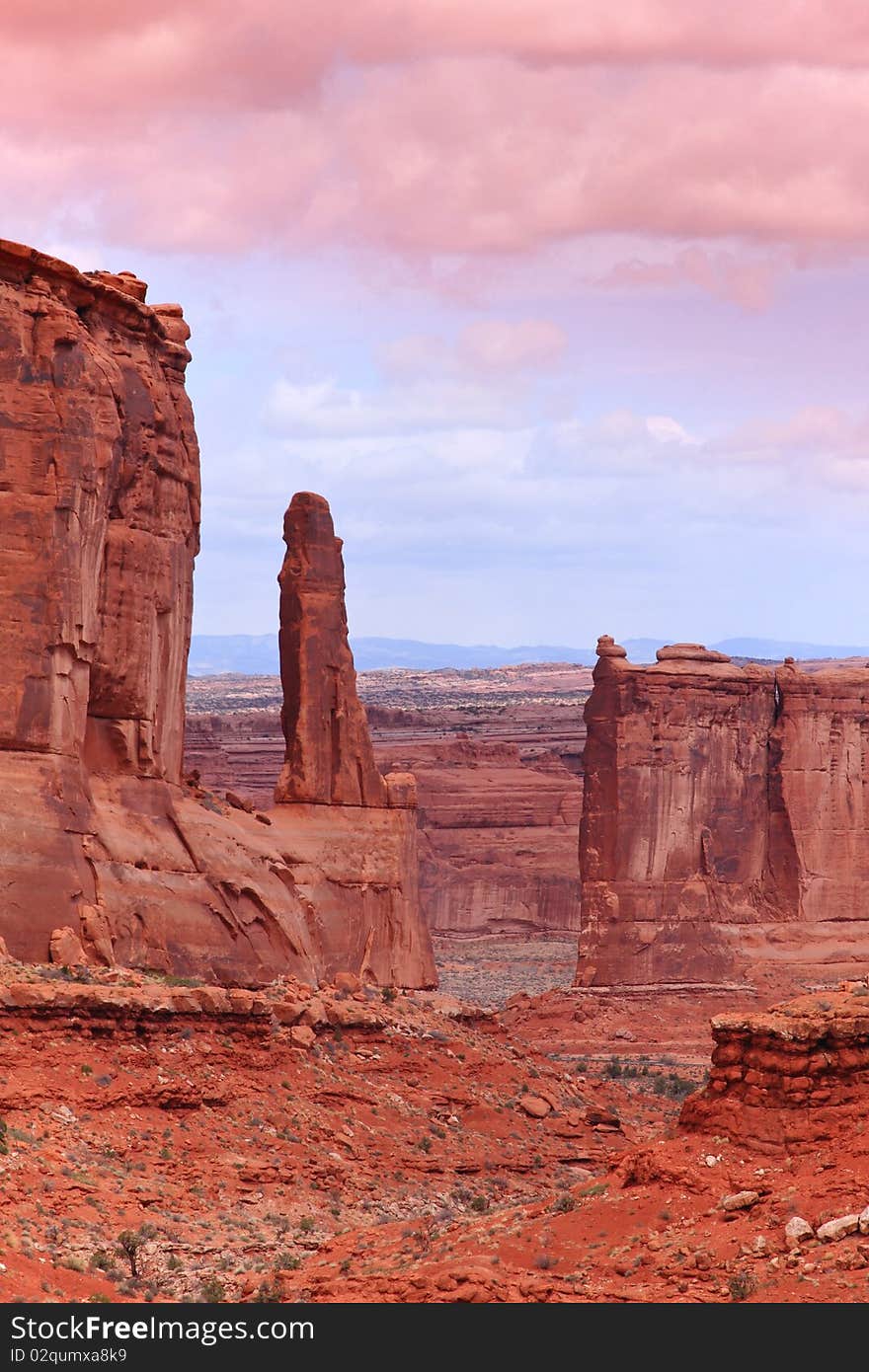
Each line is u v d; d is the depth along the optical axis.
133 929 58.91
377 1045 63.31
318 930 70.62
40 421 58.22
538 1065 69.62
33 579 57.78
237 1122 53.78
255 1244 44.59
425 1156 56.81
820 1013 37.44
